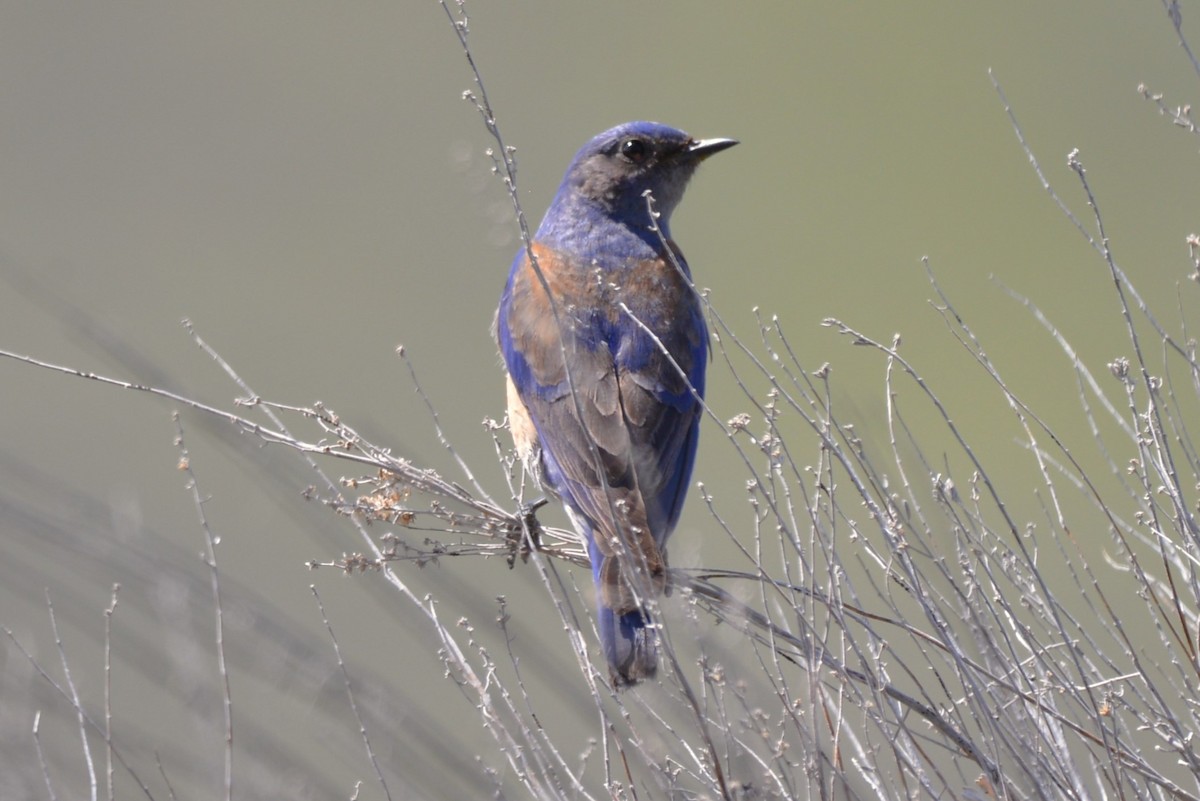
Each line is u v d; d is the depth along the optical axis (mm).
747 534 17953
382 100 30672
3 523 8375
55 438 22266
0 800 7594
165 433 21766
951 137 30016
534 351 10352
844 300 27125
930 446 22984
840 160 29781
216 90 30875
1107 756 7512
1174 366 15906
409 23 32312
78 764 7871
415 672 14898
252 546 19094
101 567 8320
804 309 27078
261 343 25203
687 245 28391
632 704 7848
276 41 31375
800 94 31328
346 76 31281
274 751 7805
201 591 8203
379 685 8117
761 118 31344
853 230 28172
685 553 8039
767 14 34062
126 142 29500
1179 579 8812
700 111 30891
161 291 26344
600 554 9000
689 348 10461
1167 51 29609
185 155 29453
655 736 7461
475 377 24312
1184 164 27688
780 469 7996
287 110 30344
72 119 29781
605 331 10352
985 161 29281
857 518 10203
